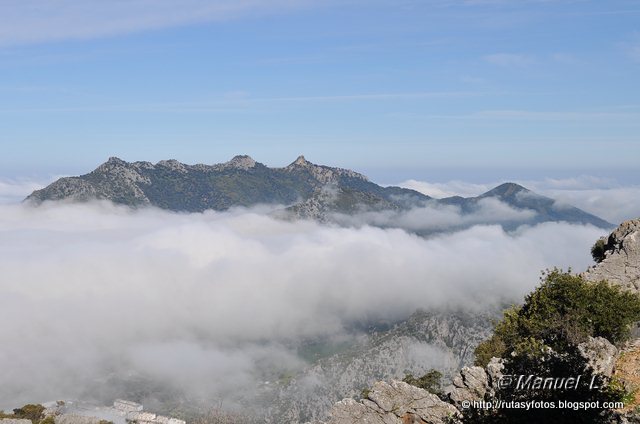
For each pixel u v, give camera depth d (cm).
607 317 2934
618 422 1834
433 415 2478
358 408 2625
